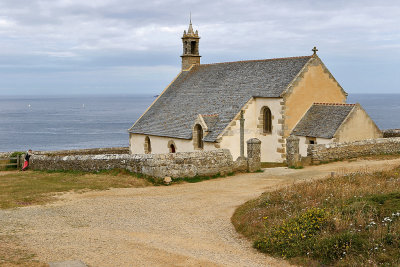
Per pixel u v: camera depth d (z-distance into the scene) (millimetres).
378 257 11102
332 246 12117
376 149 33438
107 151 45250
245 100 37062
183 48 50906
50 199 20812
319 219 13742
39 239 13883
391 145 34156
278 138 35688
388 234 11883
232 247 13891
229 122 35312
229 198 21312
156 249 13289
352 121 33750
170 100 46656
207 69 47281
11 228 15305
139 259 12219
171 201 20875
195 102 42594
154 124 43812
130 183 25016
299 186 19562
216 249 13625
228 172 28266
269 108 36312
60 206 19453
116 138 119875
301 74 36031
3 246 12844
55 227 15805
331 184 19453
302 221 14102
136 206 19797
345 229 12969
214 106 39406
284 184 23781
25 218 17031
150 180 25625
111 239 14312
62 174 28938
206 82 44812
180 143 38469
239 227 16047
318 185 19094
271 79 37781
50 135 127250
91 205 19797
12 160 36062
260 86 37812
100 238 14383
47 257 11961
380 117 172375
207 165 27297
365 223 13070
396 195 15078
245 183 25188
